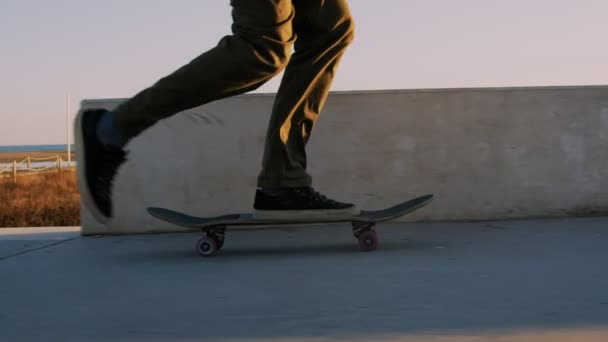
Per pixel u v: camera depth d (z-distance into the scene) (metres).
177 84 2.94
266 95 4.34
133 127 3.02
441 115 4.38
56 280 2.66
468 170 4.39
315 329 1.78
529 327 1.74
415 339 1.66
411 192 4.38
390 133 4.37
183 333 1.78
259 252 3.34
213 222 3.19
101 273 2.80
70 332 1.83
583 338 1.63
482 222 4.31
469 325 1.77
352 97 4.36
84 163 3.05
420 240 3.57
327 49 3.23
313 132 4.37
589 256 2.85
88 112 3.04
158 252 3.50
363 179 4.38
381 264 2.78
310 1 3.15
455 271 2.56
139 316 1.99
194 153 4.36
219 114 4.36
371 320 1.85
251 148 4.35
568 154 4.41
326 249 3.37
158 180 4.37
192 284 2.47
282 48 2.98
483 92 4.38
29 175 24.53
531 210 4.42
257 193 3.24
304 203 3.21
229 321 1.89
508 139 4.40
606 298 2.04
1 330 1.88
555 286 2.24
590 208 4.42
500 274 2.47
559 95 4.40
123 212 4.38
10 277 2.76
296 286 2.36
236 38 2.96
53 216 12.06
